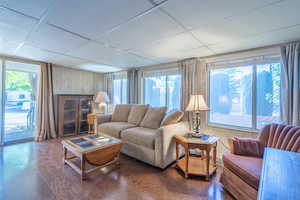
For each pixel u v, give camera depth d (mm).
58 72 4090
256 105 2443
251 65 2502
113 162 2340
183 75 3193
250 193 1410
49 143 3410
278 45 2244
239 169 1561
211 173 2105
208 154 2004
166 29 1833
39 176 2041
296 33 1885
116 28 1823
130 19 1605
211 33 1926
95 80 5074
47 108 3773
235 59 2641
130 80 4371
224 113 2773
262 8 1376
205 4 1321
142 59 3287
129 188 1821
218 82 2855
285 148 1632
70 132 4074
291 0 1254
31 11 1462
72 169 2244
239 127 2598
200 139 2172
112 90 4969
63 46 2488
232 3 1301
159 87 3775
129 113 3664
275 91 2287
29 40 2234
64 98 3898
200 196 1697
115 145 2324
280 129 1800
